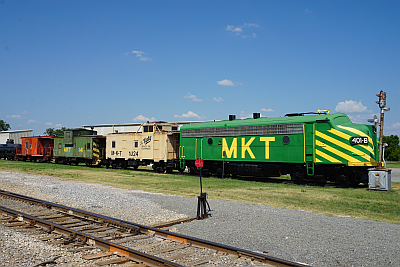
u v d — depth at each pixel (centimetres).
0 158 5522
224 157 2362
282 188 1816
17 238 824
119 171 2972
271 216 1059
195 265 656
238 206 1234
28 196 1515
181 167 2684
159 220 1040
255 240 820
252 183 2055
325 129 1942
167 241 817
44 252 726
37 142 4347
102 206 1275
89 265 657
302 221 994
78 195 1527
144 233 889
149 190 1714
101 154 3650
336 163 1898
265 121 2191
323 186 1953
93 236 803
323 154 1941
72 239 818
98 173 2745
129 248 707
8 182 2025
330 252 731
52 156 4388
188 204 1284
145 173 2788
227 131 2356
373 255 710
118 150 3294
